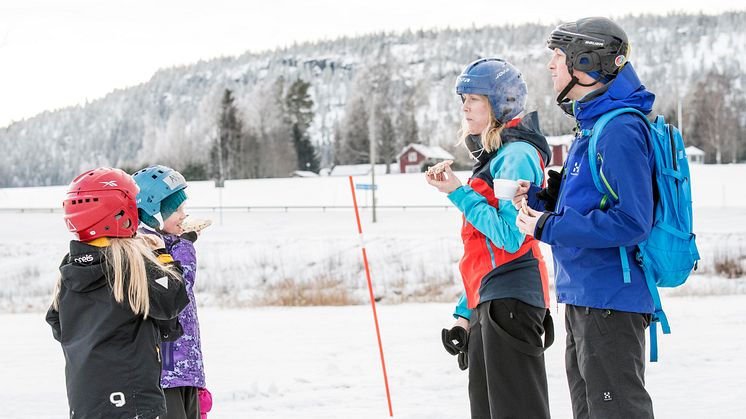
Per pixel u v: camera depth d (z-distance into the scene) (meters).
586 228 3.42
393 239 33.69
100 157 191.88
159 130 190.75
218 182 88.81
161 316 3.68
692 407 6.30
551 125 111.75
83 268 3.56
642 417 3.50
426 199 67.06
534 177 4.22
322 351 9.68
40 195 91.75
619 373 3.51
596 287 3.54
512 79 4.27
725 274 24.98
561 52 3.72
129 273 3.57
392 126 145.38
